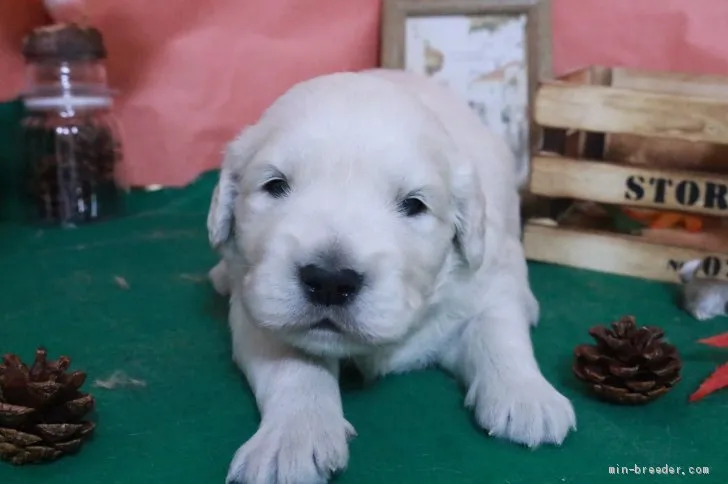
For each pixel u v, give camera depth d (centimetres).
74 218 69
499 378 45
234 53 71
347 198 42
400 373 49
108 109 70
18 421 41
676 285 59
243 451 40
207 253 63
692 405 45
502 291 49
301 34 72
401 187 43
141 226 68
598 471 41
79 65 67
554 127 60
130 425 43
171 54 71
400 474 40
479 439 43
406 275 42
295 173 43
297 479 39
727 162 60
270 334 44
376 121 43
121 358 49
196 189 72
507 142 68
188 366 48
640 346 45
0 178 70
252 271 43
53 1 66
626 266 60
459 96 60
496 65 68
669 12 68
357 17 71
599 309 55
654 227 62
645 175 58
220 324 53
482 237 47
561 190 60
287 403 42
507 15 67
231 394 46
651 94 57
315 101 44
